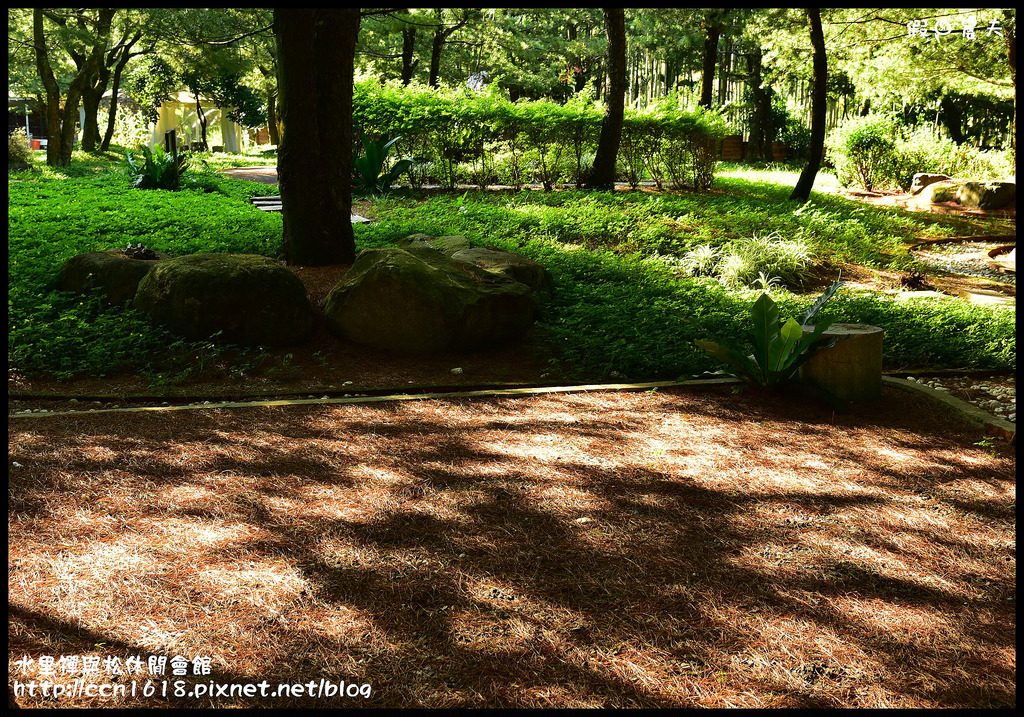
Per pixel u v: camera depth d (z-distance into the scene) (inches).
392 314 264.7
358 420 200.1
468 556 132.2
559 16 1201.4
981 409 214.5
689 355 255.3
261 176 822.5
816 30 607.8
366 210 499.2
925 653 109.1
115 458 168.9
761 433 197.3
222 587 120.5
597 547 136.3
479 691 99.7
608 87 590.6
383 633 110.7
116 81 1126.4
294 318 261.9
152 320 259.6
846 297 357.1
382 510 148.6
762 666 105.3
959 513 153.0
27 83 1266.0
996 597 123.6
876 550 137.4
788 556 134.6
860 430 201.5
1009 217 634.8
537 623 113.8
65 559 126.6
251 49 861.2
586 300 319.9
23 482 154.0
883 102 836.0
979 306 345.1
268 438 184.9
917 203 708.7
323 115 318.3
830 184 818.8
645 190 637.9
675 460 177.0
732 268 397.4
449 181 596.7
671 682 101.9
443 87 631.8
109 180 665.0
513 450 181.0
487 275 283.7
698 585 124.6
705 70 900.6
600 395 227.0
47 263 317.1
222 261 264.4
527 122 588.1
